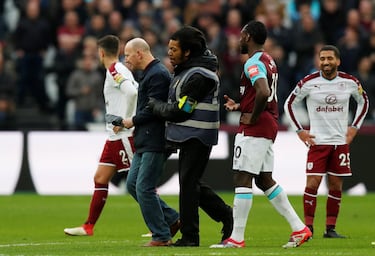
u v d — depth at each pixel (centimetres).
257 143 3181
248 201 3191
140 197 3331
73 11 7562
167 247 3262
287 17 7944
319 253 3005
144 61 3344
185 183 3259
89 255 3020
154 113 3256
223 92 7081
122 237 3869
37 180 6278
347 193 6334
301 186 6300
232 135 6319
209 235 3956
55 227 4362
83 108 7075
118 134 3941
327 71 3900
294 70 7206
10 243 3600
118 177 6309
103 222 4606
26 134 6309
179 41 3206
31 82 7569
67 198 5931
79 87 7081
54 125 7125
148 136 3331
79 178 6288
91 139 6325
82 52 7450
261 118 3183
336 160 3897
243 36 3219
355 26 7306
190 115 3231
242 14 7519
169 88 3278
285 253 2989
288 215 3266
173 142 3250
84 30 7450
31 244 3544
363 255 2955
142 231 4159
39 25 7550
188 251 3056
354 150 6334
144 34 7206
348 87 3916
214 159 6303
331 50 3900
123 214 5016
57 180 6278
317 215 4988
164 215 3578
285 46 7306
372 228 4284
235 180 3216
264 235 3931
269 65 3189
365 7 7606
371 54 7262
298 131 3909
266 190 3266
